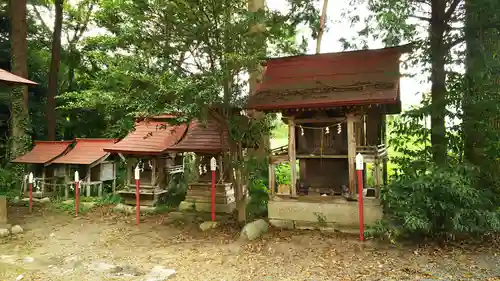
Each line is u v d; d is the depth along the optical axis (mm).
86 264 6918
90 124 19375
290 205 8727
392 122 9125
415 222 6793
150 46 8148
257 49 8086
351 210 8172
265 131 9484
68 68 19641
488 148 7707
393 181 7930
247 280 5898
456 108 7824
